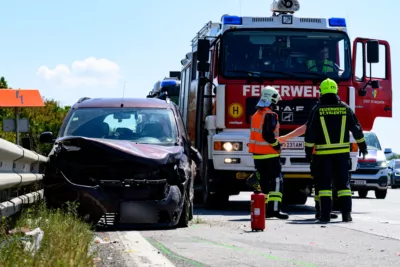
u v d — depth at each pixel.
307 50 22.11
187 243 11.81
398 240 12.93
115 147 14.30
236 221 17.27
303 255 10.62
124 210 13.97
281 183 18.62
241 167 21.34
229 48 21.83
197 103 23.44
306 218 18.70
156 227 14.55
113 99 17.12
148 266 9.05
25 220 12.13
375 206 25.55
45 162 16.25
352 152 21.73
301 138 21.55
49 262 7.89
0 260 7.86
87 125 16.08
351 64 22.30
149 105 16.73
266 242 12.38
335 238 13.23
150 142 15.66
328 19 22.38
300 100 21.84
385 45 24.12
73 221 12.35
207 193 22.78
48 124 35.06
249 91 21.61
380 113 23.94
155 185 14.18
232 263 9.56
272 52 21.94
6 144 10.73
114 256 9.91
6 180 10.62
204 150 23.20
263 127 18.38
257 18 22.06
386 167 34.44
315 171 17.53
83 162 14.30
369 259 10.29
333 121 17.41
